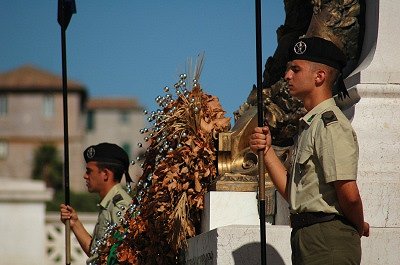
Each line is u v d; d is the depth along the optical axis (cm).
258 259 1496
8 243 3644
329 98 1375
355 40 1708
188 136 1759
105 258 1892
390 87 1619
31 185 3672
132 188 2003
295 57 1384
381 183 1548
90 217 3594
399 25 1659
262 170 1395
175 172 1730
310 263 1327
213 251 1525
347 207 1319
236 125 1800
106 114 15150
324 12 1717
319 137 1333
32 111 14612
